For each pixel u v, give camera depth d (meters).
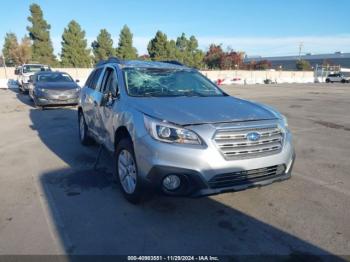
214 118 3.67
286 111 13.38
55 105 13.27
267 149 3.73
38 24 49.69
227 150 3.50
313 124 10.25
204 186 3.43
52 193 4.49
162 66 5.51
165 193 3.54
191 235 3.44
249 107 4.21
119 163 4.30
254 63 73.88
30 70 22.20
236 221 3.73
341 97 20.52
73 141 7.66
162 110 3.84
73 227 3.58
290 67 99.81
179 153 3.42
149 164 3.54
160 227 3.59
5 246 3.22
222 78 45.31
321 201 4.27
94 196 4.38
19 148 7.00
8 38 55.94
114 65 5.48
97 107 5.58
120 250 3.17
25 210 3.97
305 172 5.43
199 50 65.56
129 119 3.98
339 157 6.37
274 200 4.29
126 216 3.83
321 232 3.51
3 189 4.64
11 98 18.64
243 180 3.62
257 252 3.15
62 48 51.25
